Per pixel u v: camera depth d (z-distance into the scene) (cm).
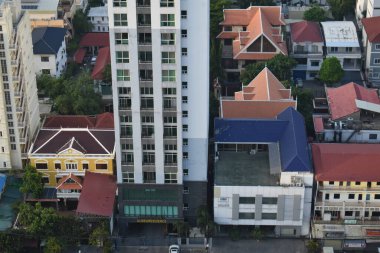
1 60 17288
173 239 17050
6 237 16325
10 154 18312
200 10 15188
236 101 19000
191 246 16925
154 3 14950
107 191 17475
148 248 16875
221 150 18038
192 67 15738
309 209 16862
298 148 16712
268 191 16538
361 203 16888
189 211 17350
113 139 18275
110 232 16975
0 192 17612
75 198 17738
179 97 15862
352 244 16650
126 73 15675
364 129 19150
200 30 15362
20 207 16838
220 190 16612
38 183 17600
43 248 16712
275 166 17050
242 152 17962
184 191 17138
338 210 16925
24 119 18075
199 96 16038
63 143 18125
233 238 17062
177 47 15338
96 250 16738
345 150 17200
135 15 15050
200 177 16938
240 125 17738
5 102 17725
